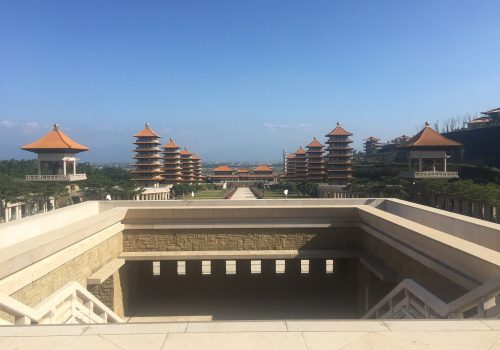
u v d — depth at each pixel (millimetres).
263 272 18062
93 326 5375
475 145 115125
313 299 17766
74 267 12281
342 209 16562
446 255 9406
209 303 17250
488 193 52500
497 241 10438
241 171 187500
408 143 87188
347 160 107188
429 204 72562
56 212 16141
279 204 19750
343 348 4793
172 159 126812
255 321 5551
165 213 16344
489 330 5230
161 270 18062
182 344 4883
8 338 5035
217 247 16531
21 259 9320
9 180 74438
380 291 14180
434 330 5250
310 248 16703
